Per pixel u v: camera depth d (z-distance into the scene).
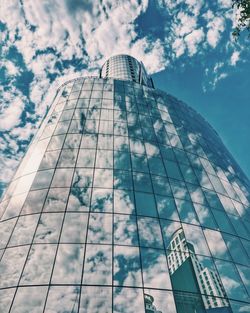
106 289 14.54
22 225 18.20
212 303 15.34
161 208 21.09
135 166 24.75
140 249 17.25
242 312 15.45
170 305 14.55
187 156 29.55
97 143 26.52
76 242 16.86
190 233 19.80
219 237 20.70
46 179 22.02
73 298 13.85
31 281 14.52
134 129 30.25
